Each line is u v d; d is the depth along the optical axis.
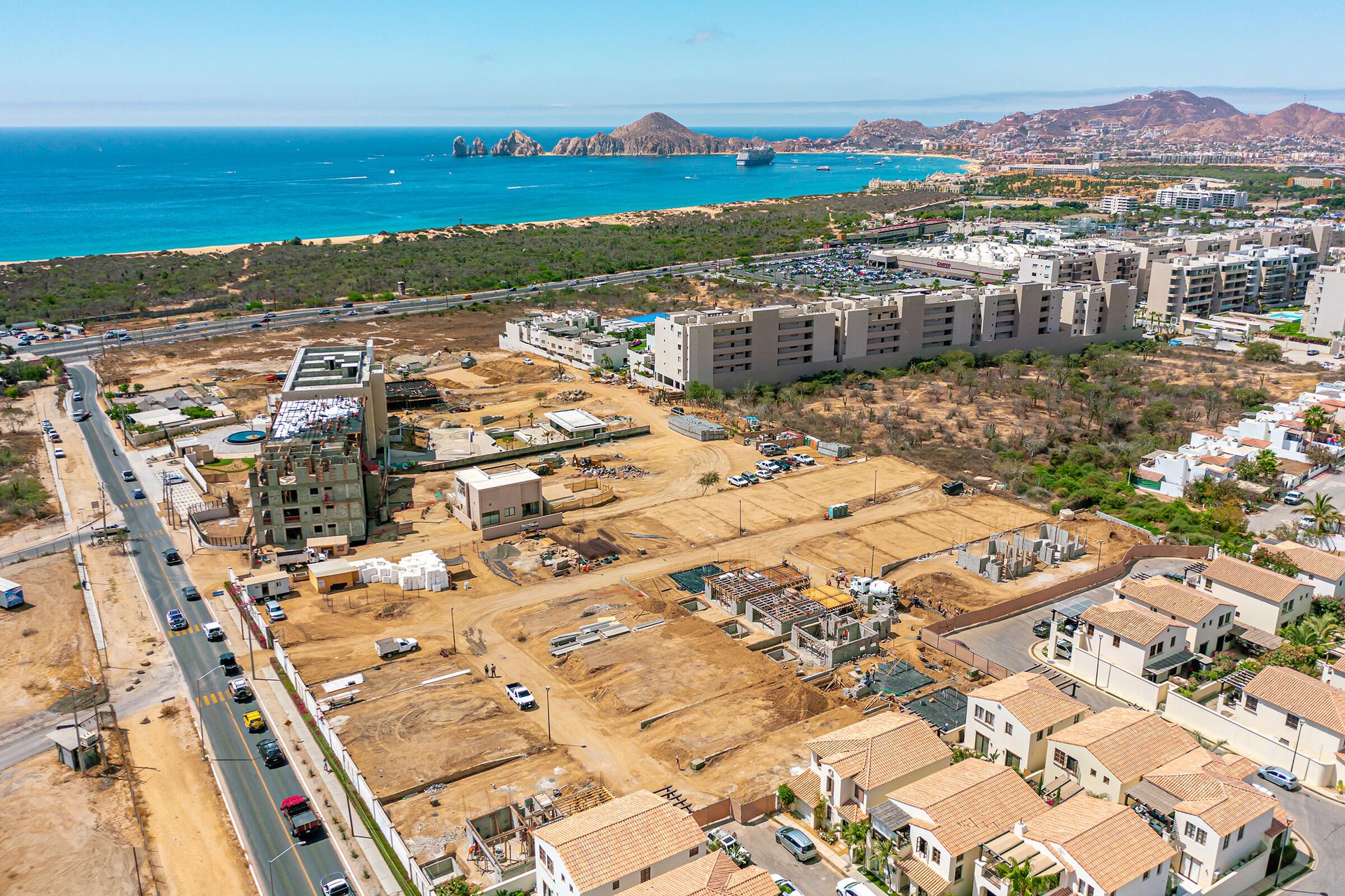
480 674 109.81
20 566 138.88
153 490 170.62
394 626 121.25
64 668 111.81
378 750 94.88
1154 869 70.12
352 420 160.50
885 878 76.25
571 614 124.31
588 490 169.25
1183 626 105.81
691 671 109.38
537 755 94.56
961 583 132.25
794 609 121.06
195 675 110.19
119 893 77.12
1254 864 75.94
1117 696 104.88
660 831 73.38
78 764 92.62
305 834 83.12
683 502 165.00
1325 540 138.38
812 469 181.12
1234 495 156.38
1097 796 82.69
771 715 101.00
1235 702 96.50
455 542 148.12
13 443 195.88
